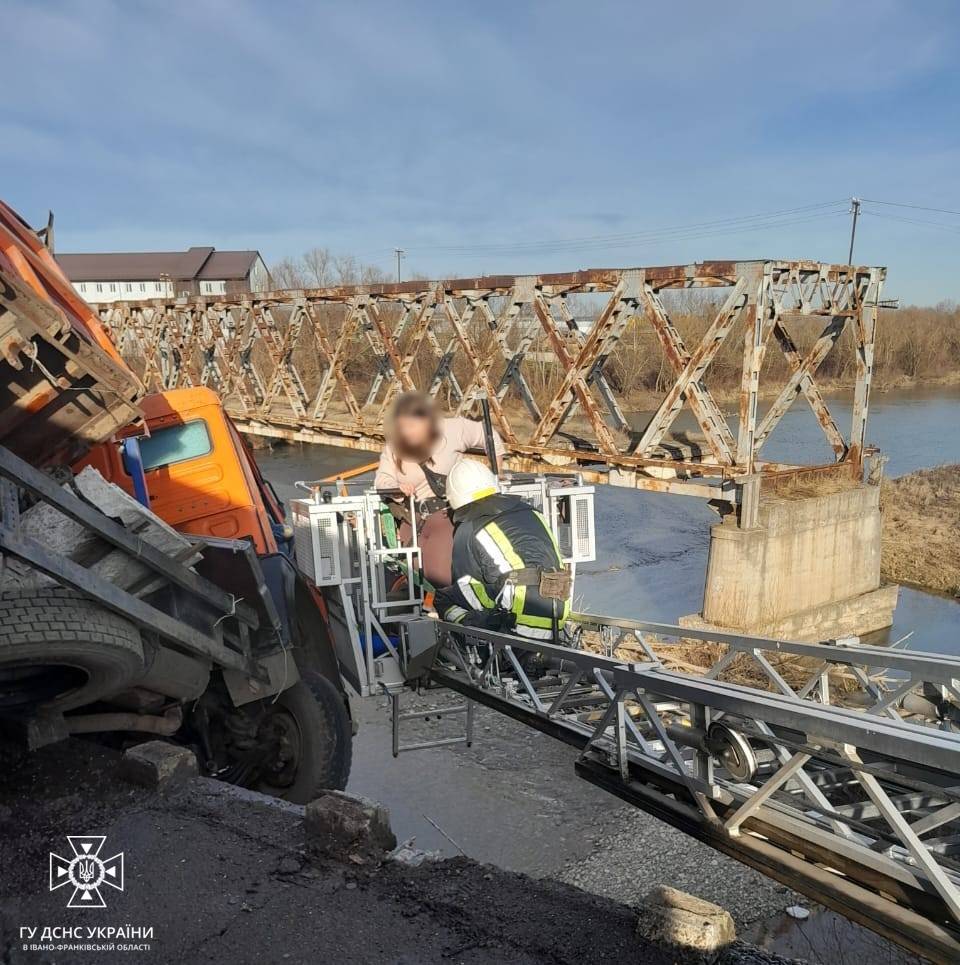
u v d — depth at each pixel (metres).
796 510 16.73
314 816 3.22
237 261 100.00
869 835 2.75
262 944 2.57
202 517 5.95
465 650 4.77
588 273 19.19
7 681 3.36
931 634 17.30
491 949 2.54
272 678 4.23
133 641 3.30
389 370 26.81
